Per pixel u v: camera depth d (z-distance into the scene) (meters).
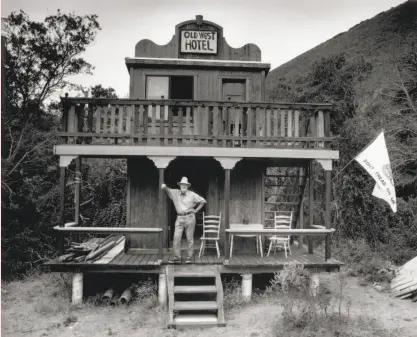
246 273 9.83
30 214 15.49
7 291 11.76
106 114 10.33
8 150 15.76
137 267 9.66
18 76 18.88
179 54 12.52
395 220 17.34
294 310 8.80
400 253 14.79
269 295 10.19
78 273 9.74
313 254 11.47
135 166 11.81
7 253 14.44
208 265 9.85
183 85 12.48
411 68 20.77
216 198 11.75
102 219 17.95
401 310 9.59
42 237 15.54
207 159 11.73
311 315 8.30
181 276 9.41
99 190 18.69
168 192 10.16
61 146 10.11
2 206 14.20
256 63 12.21
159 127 11.48
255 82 12.43
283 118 10.55
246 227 11.25
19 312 9.74
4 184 14.05
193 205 10.16
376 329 8.12
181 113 10.41
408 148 18.09
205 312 9.18
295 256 11.09
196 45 12.57
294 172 20.19
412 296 10.41
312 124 10.74
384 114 19.77
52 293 10.97
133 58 11.98
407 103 20.23
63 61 19.94
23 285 12.50
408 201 17.72
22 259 14.96
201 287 9.17
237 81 12.48
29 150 16.12
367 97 21.39
